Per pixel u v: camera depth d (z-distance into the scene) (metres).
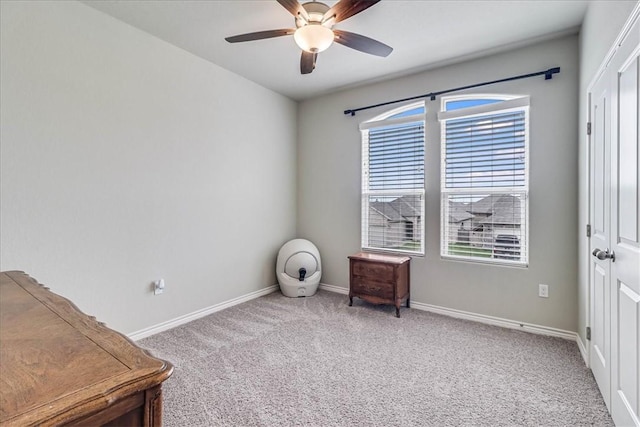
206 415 1.65
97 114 2.29
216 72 3.14
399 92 3.39
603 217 1.78
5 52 1.88
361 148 3.68
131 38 2.47
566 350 2.37
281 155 3.99
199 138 3.00
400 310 3.24
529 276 2.72
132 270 2.52
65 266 2.15
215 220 3.18
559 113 2.56
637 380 1.32
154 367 0.71
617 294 1.55
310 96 4.01
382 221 3.57
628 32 1.38
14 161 1.93
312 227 4.11
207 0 2.15
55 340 0.86
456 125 3.07
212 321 2.94
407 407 1.72
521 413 1.67
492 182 2.89
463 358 2.25
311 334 2.66
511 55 2.77
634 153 1.33
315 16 1.97
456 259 3.07
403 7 2.18
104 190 2.34
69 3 2.14
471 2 2.12
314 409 1.70
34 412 0.55
